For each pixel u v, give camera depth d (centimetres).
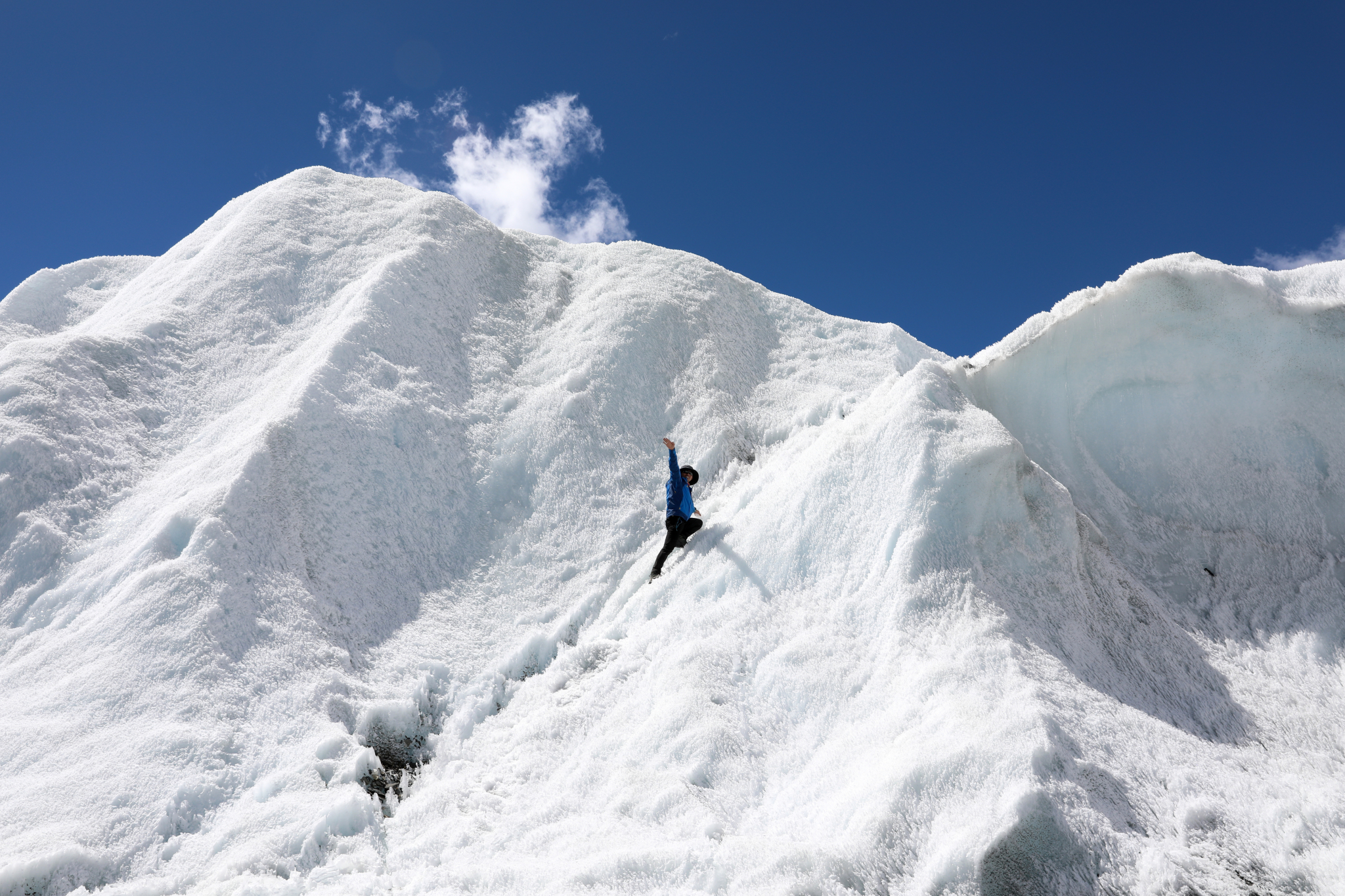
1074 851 354
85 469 729
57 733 492
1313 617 550
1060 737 404
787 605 596
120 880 407
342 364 840
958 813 379
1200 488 653
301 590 637
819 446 743
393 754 549
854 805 409
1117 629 530
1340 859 355
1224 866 357
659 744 500
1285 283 664
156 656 543
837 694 505
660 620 640
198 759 482
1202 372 668
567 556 769
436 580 726
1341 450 625
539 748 537
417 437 829
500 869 405
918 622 514
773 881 371
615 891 381
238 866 412
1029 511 574
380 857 438
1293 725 470
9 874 389
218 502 649
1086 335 694
